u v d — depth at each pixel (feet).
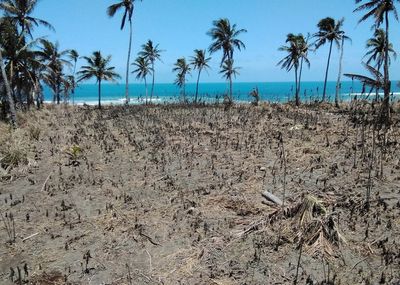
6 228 27.30
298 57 120.26
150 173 38.32
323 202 28.32
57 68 125.59
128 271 22.57
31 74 88.89
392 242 23.47
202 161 40.98
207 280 21.44
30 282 22.03
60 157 44.45
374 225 25.49
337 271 21.40
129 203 31.68
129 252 24.71
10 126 64.95
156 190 34.06
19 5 85.46
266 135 50.11
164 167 39.68
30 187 36.42
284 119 62.85
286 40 120.26
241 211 28.71
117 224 28.14
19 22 86.38
